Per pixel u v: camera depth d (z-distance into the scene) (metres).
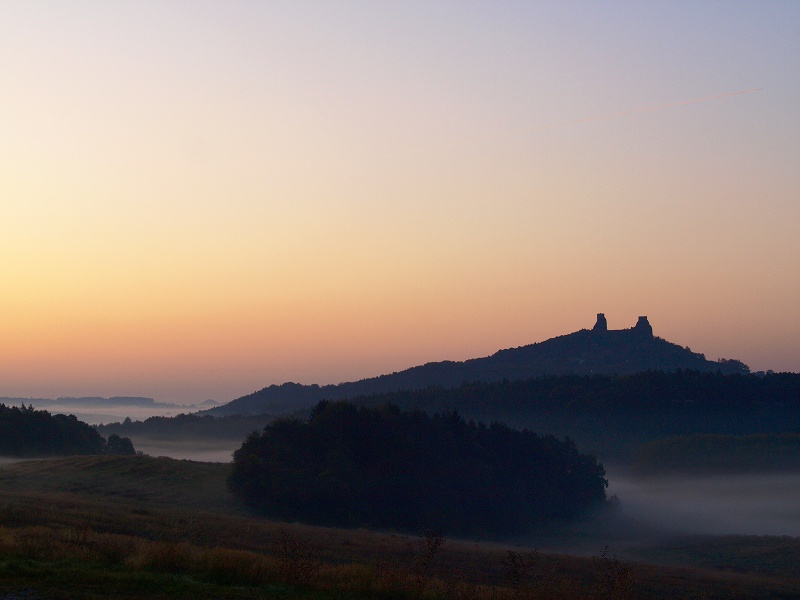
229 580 15.98
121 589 13.92
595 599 17.00
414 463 78.12
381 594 15.91
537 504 84.19
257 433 79.38
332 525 66.69
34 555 16.95
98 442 127.75
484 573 29.55
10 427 109.44
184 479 74.19
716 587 31.67
